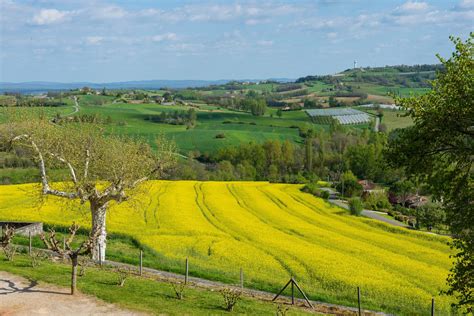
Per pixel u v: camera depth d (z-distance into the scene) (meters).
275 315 24.16
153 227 50.28
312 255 41.56
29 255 34.44
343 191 102.75
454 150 22.47
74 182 35.25
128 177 36.84
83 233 44.69
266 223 59.03
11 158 91.00
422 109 22.14
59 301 22.97
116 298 23.97
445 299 31.44
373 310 28.80
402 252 47.66
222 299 26.53
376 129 182.62
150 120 181.25
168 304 23.95
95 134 38.09
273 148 147.75
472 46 21.36
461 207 22.19
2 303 22.30
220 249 42.19
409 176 23.84
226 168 132.50
